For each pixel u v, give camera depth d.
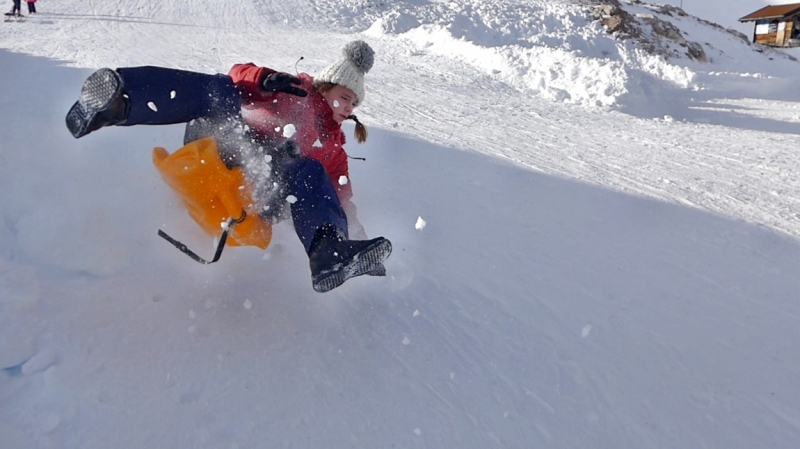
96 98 2.61
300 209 2.91
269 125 3.04
